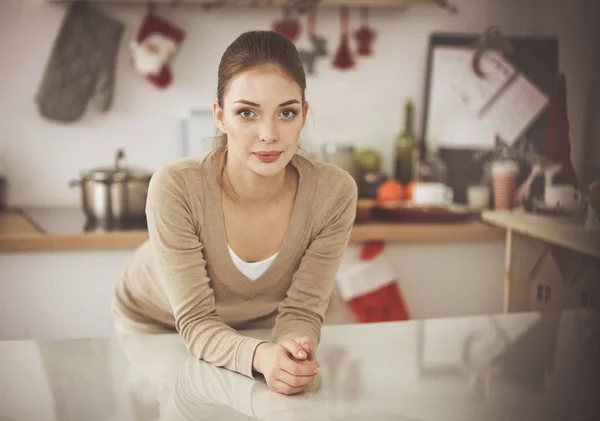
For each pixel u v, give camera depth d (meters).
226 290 1.29
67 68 2.85
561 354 1.08
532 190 2.59
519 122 3.23
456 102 3.19
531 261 2.12
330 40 3.11
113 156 2.99
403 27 3.15
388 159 3.23
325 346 1.12
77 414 0.84
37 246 2.33
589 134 3.03
